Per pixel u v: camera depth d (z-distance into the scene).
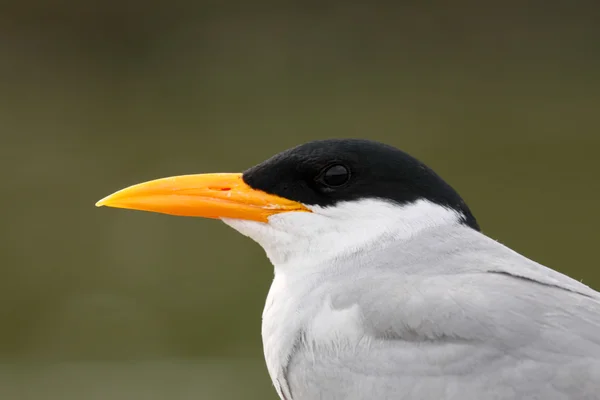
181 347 13.98
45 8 23.98
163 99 21.95
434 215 6.11
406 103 21.84
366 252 6.05
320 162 6.18
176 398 12.72
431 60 23.58
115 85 22.48
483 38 24.20
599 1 24.36
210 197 6.47
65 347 14.27
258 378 13.09
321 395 5.59
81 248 16.59
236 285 15.59
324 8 24.64
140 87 22.52
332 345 5.60
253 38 24.14
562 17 24.42
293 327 5.85
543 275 5.60
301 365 5.72
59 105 21.61
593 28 24.27
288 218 6.25
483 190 18.31
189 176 6.61
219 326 14.41
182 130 20.34
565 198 18.06
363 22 24.42
